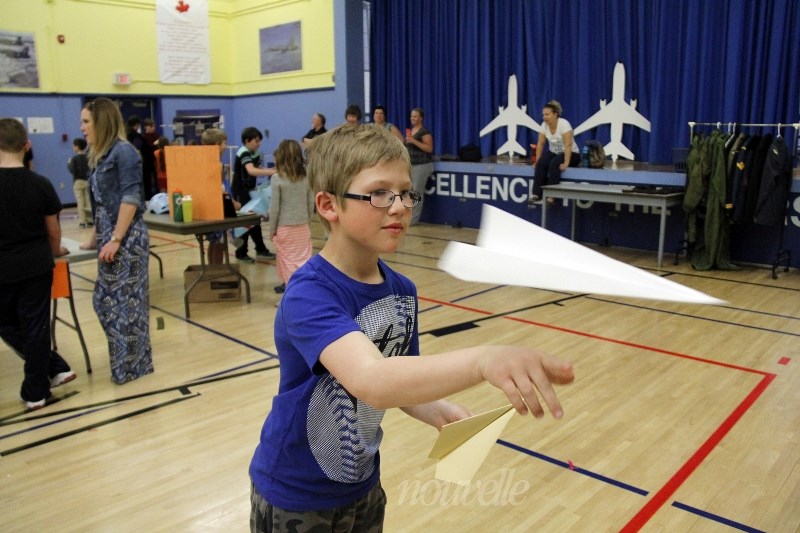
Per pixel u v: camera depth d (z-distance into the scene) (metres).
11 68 10.12
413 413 1.22
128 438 2.98
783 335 4.36
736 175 5.92
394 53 10.22
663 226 6.22
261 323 4.73
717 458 2.73
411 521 2.31
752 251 6.39
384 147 0.96
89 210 9.26
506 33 8.79
